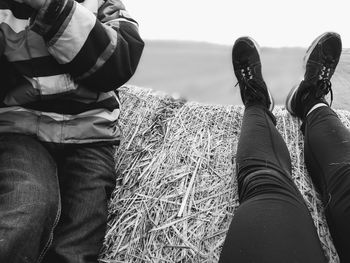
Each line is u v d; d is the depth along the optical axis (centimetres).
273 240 68
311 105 110
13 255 68
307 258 66
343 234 75
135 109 119
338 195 81
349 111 124
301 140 110
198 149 107
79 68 82
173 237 88
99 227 84
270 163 88
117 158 106
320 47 121
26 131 85
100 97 91
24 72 81
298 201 79
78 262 77
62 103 86
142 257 85
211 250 85
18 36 80
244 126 102
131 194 97
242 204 80
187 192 96
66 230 81
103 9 96
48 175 82
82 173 88
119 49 85
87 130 89
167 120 116
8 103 84
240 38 126
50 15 76
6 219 71
